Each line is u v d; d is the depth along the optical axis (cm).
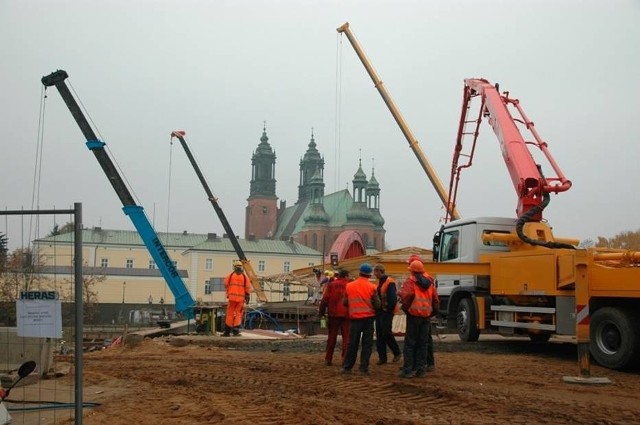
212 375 1133
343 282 1258
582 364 1050
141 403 880
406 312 1080
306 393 951
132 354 1511
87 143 2127
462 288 1609
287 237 13038
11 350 1065
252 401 888
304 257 10012
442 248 1777
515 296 1453
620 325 1138
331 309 1255
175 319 5594
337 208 14112
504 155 1652
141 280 8344
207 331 2141
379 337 1273
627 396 916
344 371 1139
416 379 1059
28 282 924
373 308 1141
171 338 1891
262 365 1261
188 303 2166
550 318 1326
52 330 654
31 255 891
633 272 1112
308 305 2753
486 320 1521
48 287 972
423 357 1089
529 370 1170
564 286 1259
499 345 1591
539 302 1377
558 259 1276
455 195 2223
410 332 1083
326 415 791
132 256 9356
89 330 4019
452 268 1507
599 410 812
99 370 1215
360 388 989
